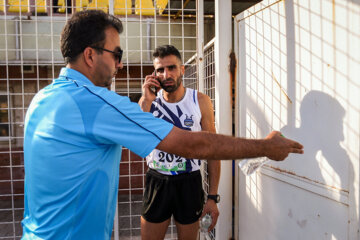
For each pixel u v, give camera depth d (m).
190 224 2.04
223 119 2.43
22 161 6.14
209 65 2.88
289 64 1.71
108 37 1.02
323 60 1.44
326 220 1.45
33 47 5.66
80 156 0.92
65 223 0.92
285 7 1.74
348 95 1.28
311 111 1.53
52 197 0.93
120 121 0.92
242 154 0.93
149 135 0.92
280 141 0.98
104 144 0.97
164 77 1.94
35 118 0.98
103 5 4.57
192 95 2.05
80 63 1.02
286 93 1.75
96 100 0.92
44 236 0.93
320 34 1.45
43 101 0.98
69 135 0.91
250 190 2.24
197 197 2.05
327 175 1.43
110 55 1.03
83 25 1.00
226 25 2.41
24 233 1.00
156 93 2.08
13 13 5.45
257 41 2.07
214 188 2.00
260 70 2.04
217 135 0.94
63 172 0.91
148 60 5.61
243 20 2.28
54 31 5.62
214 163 2.03
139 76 5.73
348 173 1.30
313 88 1.51
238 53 2.37
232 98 2.44
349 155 1.29
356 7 1.23
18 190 6.08
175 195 2.01
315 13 1.49
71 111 0.91
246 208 2.31
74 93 0.93
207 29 5.79
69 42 1.01
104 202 0.98
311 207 1.56
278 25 1.81
